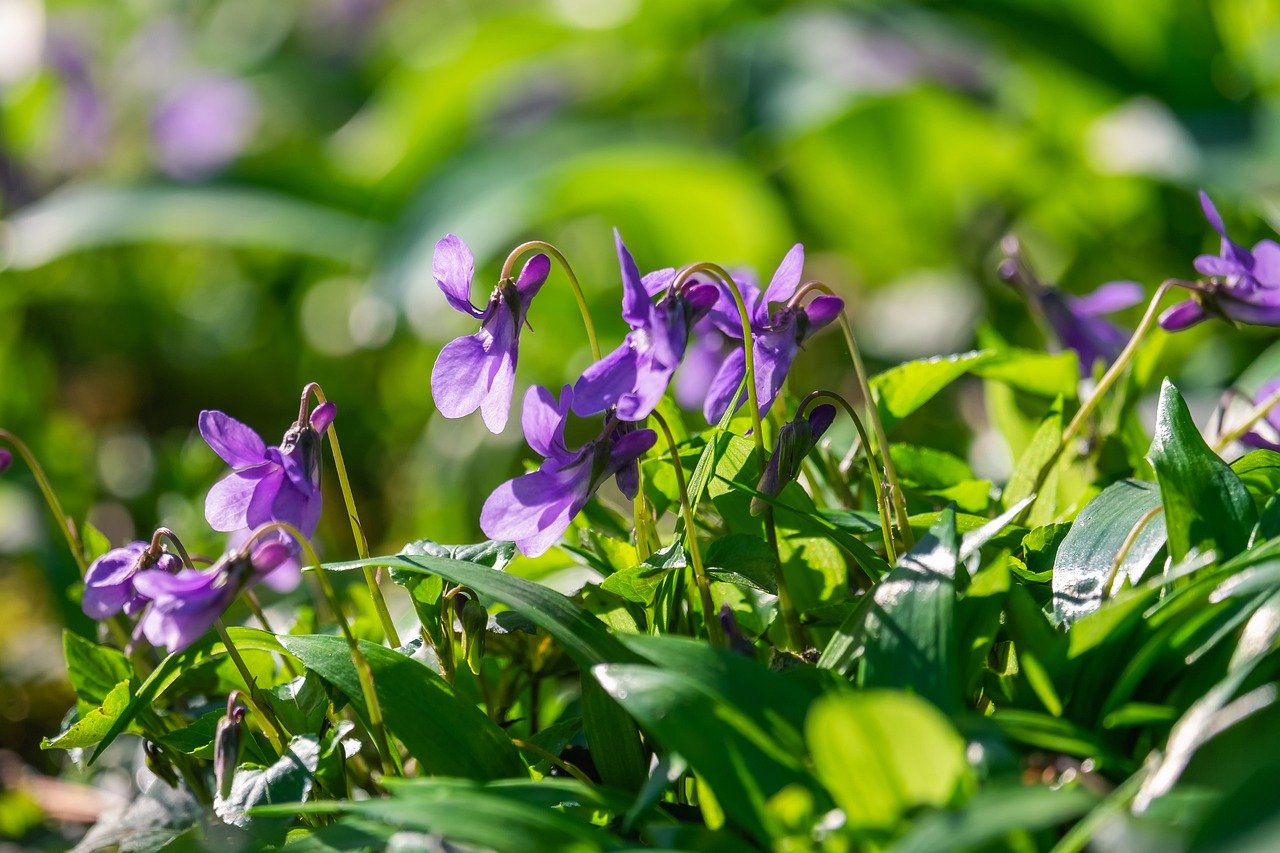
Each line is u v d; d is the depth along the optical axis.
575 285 0.80
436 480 1.29
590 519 0.84
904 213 1.59
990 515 0.83
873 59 1.47
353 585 0.85
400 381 1.57
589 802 0.78
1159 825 0.75
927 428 1.01
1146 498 0.80
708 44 1.73
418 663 0.79
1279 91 1.28
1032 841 0.76
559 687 0.85
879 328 1.52
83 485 1.24
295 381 1.69
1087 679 0.78
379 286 1.44
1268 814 0.74
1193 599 0.77
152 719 0.82
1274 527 0.78
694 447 0.82
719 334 0.86
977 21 1.46
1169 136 1.25
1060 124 1.46
